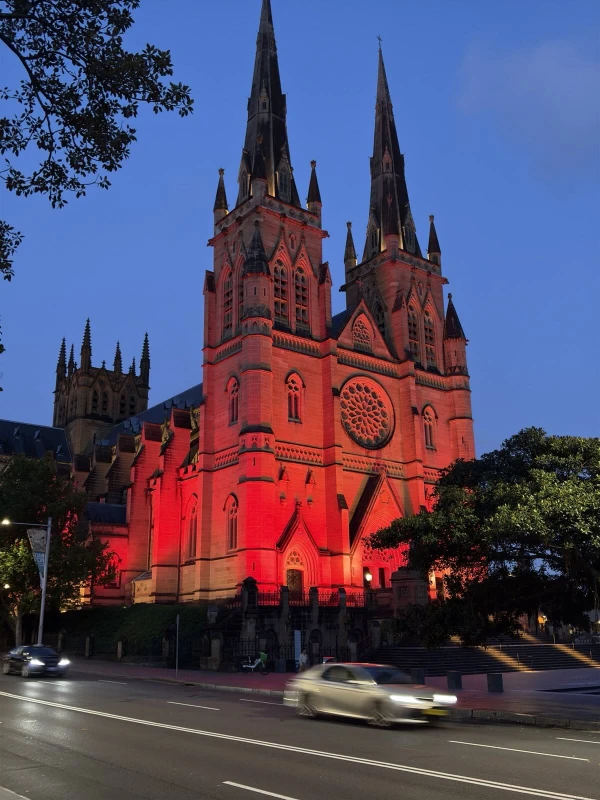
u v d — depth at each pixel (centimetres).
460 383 8512
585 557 2942
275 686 3966
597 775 1576
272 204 7725
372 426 7781
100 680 4238
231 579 6675
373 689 2411
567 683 4350
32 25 1577
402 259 8762
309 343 7481
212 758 1733
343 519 6906
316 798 1344
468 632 3194
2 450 11144
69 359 13350
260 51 8712
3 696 3147
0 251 1753
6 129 1650
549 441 3203
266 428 6688
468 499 3259
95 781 1490
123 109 1681
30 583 6394
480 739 2142
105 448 9975
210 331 7688
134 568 8181
